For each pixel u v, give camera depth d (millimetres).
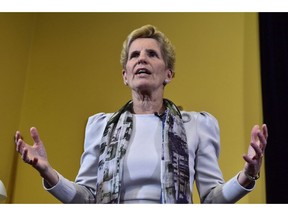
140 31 1790
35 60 3098
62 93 2959
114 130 1703
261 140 1466
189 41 2791
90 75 2943
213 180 1656
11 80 3076
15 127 2961
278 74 2635
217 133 1758
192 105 2635
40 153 1569
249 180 1524
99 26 3035
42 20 3188
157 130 1663
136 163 1583
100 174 1627
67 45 3066
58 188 1569
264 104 2576
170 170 1566
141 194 1554
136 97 1741
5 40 3152
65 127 2871
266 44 2709
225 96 2645
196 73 2707
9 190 2854
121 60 1798
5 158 2932
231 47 2744
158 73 1724
